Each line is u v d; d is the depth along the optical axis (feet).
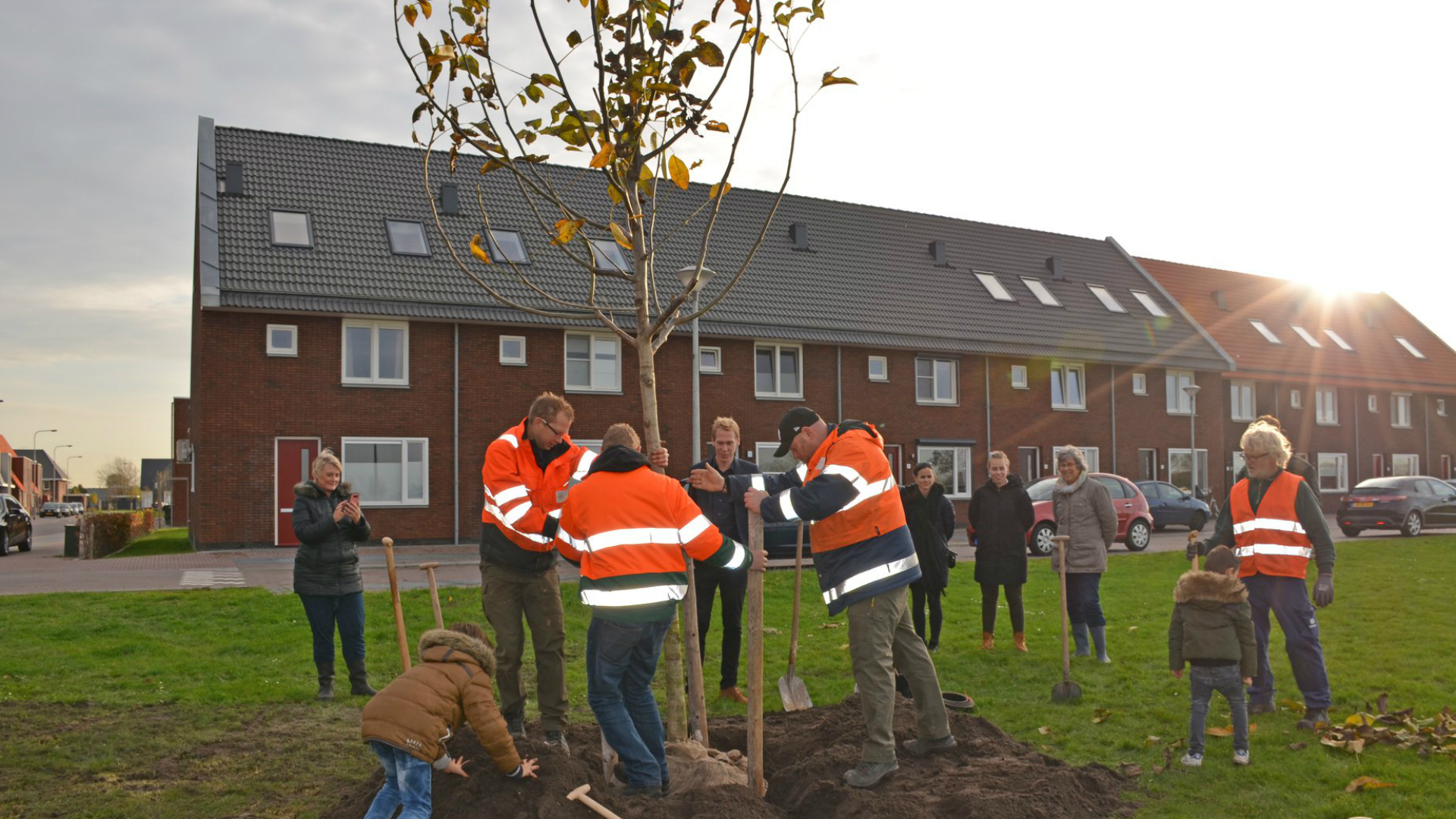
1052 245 122.21
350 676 26.48
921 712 19.16
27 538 89.86
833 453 17.75
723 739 21.25
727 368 89.30
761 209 104.32
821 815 16.71
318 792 19.02
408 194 84.64
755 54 17.98
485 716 15.79
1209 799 17.74
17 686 26.40
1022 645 31.55
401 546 76.28
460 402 78.59
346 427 75.00
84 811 17.93
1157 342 114.01
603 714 16.65
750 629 17.39
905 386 98.02
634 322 83.71
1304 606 22.34
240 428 72.13
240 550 71.61
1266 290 139.95
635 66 18.49
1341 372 131.85
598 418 83.20
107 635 33.58
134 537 93.09
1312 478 27.12
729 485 18.42
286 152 84.12
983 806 16.12
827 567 18.24
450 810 16.07
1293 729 21.95
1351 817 16.46
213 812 17.90
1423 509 80.79
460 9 18.60
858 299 98.63
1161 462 113.80
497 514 19.43
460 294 78.28
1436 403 144.97
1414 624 34.63
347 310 73.67
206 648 31.71
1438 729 20.76
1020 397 104.53
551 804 15.78
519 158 19.01
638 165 18.83
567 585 43.96
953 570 51.65
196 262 85.76
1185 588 19.75
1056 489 30.99
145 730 22.82
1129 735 21.98
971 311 104.42
